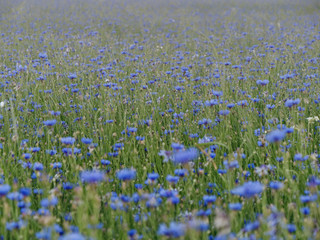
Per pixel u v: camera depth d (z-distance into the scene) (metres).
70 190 4.98
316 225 3.93
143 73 11.69
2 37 20.25
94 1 42.75
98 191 4.92
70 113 8.62
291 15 32.09
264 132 6.87
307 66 12.20
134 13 34.47
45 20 28.41
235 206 3.72
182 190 5.09
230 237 3.25
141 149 6.61
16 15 29.02
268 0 45.47
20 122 7.80
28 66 12.10
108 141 6.98
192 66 13.09
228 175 4.78
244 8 38.81
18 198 4.02
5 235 3.69
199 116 8.20
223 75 10.70
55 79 11.24
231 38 20.34
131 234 3.66
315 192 4.29
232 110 8.27
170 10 38.06
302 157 5.59
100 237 3.75
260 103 9.38
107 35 21.67
